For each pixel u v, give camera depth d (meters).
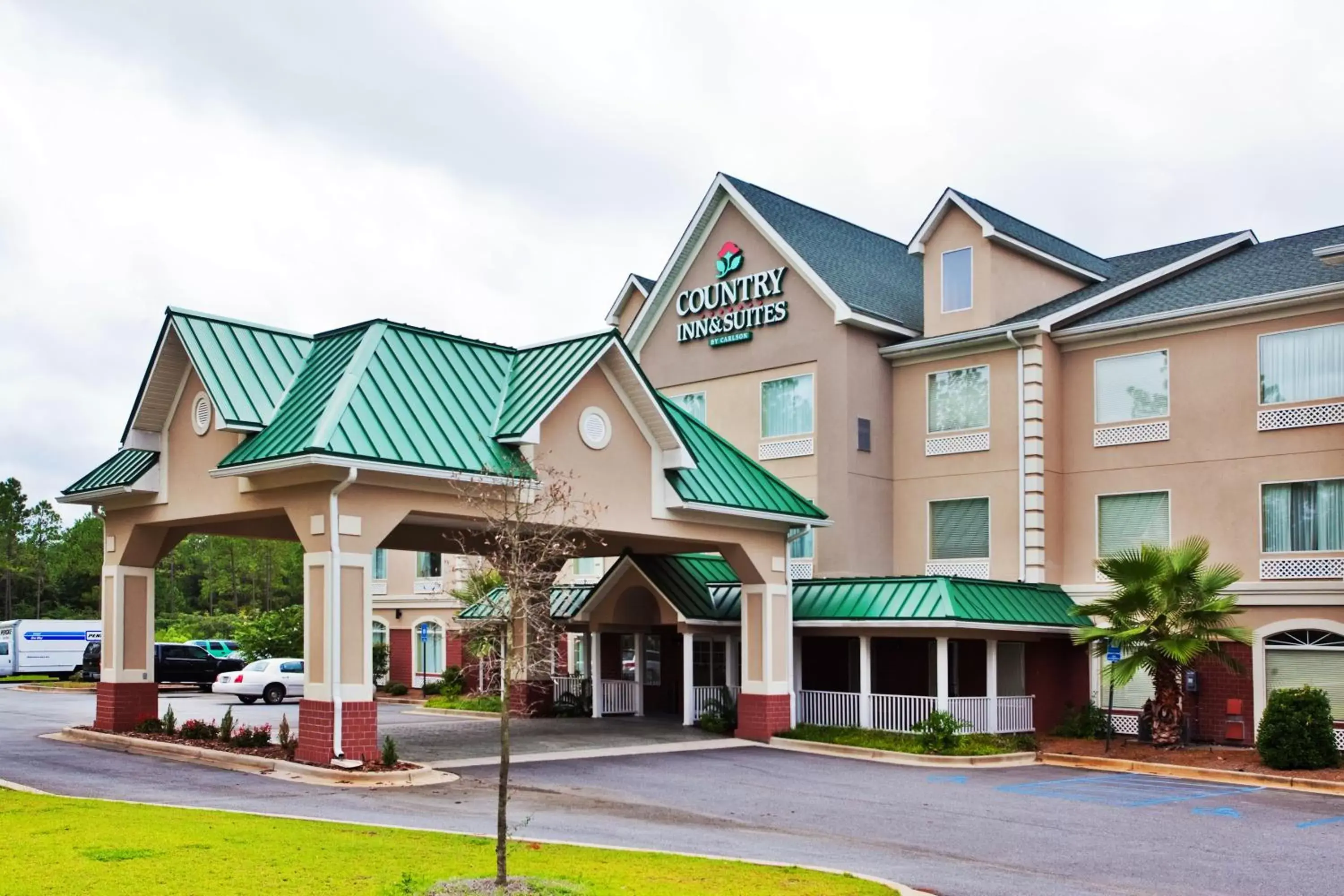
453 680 42.34
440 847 13.93
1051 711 29.95
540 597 19.55
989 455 32.06
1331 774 23.05
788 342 34.69
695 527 26.94
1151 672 26.55
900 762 25.56
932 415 33.62
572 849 14.48
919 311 35.94
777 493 29.14
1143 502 30.28
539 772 22.48
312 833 14.46
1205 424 29.27
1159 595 25.48
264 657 49.75
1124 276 35.25
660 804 19.31
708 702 30.92
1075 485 31.42
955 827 17.94
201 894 10.98
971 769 24.70
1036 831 17.70
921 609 27.58
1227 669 27.94
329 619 20.83
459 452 22.25
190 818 15.31
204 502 24.22
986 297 32.72
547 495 19.95
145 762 22.81
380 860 12.77
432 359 24.03
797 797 20.38
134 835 13.66
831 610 29.23
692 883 12.55
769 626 28.81
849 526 32.75
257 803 17.78
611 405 25.11
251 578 78.94
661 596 31.11
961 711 27.47
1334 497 27.23
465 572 36.81
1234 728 27.64
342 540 20.94
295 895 11.03
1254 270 31.20
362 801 18.38
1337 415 27.20
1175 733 26.02
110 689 26.86
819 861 15.04
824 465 33.44
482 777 21.59
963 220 33.41
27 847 12.74
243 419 22.55
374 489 21.41
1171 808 19.91
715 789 21.08
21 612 83.00
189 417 24.91
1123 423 30.72
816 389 33.88
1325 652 26.77
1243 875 14.88
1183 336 29.78
